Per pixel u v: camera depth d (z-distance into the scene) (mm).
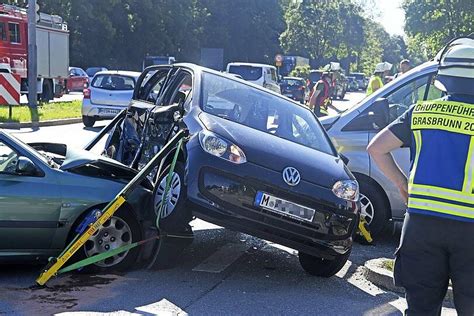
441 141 3326
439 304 3404
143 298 5102
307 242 5648
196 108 6246
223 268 6152
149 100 7891
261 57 71000
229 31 68250
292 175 5621
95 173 5938
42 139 15023
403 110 7676
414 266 3346
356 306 5270
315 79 38094
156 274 5738
